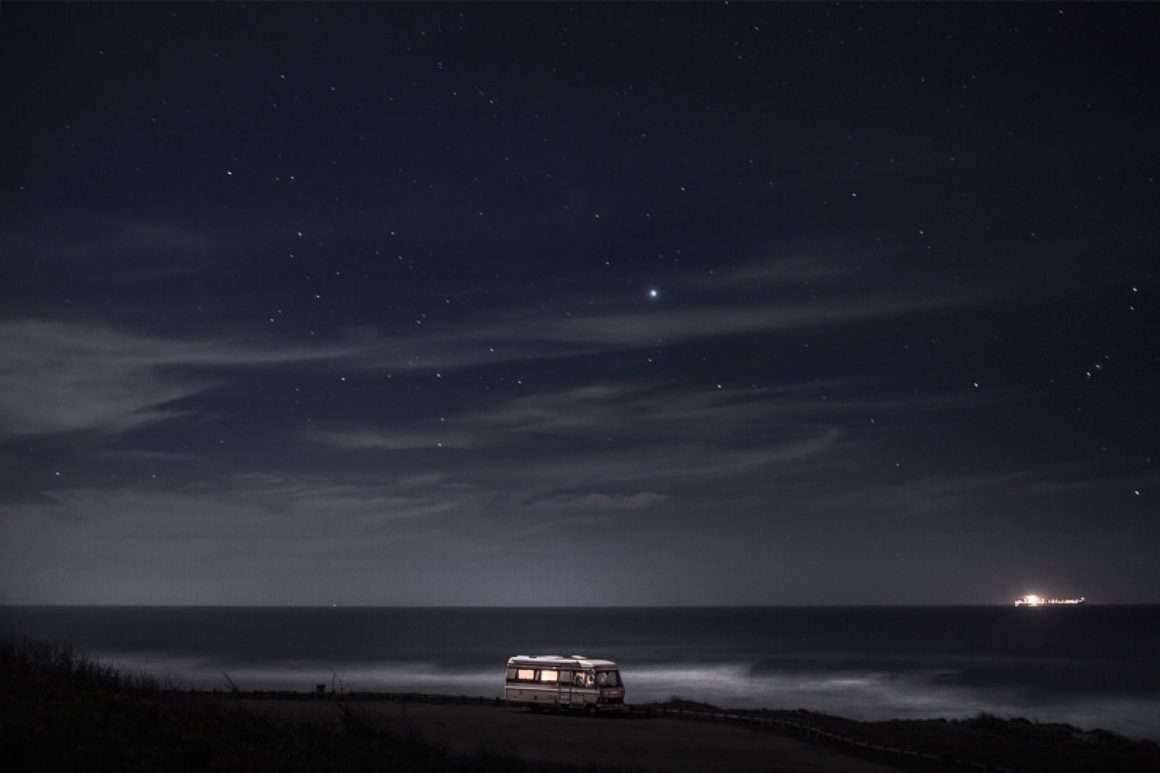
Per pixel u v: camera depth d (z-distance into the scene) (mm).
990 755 27703
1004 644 142500
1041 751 29172
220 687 65250
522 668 41188
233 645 134875
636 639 162500
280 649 124938
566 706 39531
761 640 160125
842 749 29484
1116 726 52375
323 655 110438
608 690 39469
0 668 16609
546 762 22578
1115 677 82875
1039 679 81312
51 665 17719
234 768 13797
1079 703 63750
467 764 18719
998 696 68125
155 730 14805
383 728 20594
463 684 73062
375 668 90438
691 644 146375
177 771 13328
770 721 35719
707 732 33625
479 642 149000
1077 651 123688
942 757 26125
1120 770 25078
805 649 130000
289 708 32156
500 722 34656
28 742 12984
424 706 40281
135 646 130375
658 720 37938
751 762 26359
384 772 15797
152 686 18188
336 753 16328
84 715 14641
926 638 167000
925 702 64875
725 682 79812
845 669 93562
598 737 31172
